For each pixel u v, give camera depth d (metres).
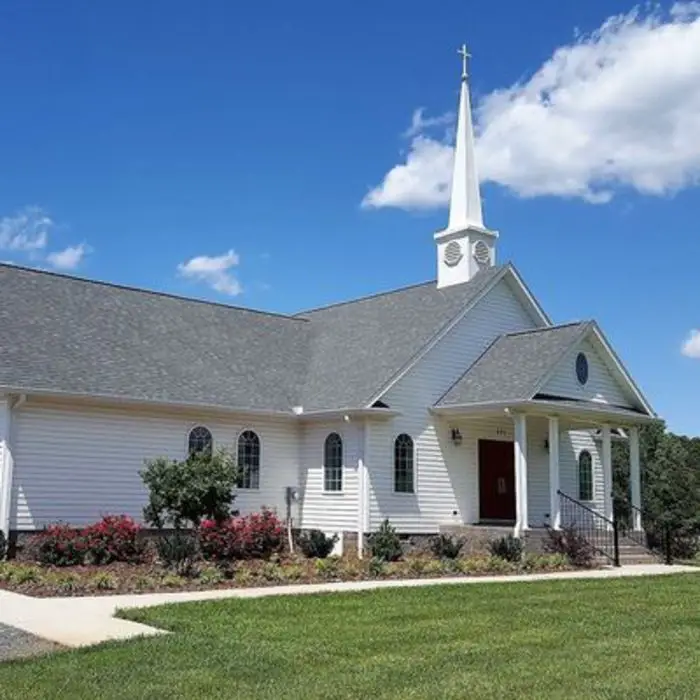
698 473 37.31
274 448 23.94
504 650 9.80
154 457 21.58
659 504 35.22
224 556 19.08
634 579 17.80
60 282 24.41
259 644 9.93
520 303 27.09
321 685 8.06
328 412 22.92
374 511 22.53
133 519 20.73
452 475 24.42
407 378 23.70
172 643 9.88
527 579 17.34
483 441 25.38
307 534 22.05
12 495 19.17
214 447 22.73
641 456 36.31
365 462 22.55
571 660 9.31
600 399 25.03
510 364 24.12
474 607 13.12
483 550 22.50
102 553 18.05
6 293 22.56
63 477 19.98
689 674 8.70
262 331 27.78
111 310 24.44
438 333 24.39
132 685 8.01
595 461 28.83
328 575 17.03
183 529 20.19
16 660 9.09
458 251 27.34
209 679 8.24
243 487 23.16
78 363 21.02
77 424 20.38
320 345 27.69
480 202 27.83
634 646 10.17
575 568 20.64
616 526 22.23
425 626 11.34
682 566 22.06
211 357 24.62
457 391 24.27
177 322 25.70
